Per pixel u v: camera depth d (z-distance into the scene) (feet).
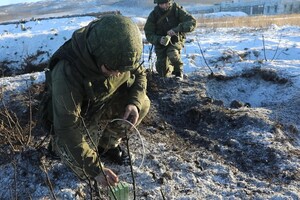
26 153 11.16
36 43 32.76
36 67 30.68
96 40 7.27
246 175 11.37
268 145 12.70
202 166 11.60
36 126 13.10
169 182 10.68
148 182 10.61
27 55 31.35
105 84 8.33
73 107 7.80
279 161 11.89
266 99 17.47
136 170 10.98
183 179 10.87
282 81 17.85
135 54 7.32
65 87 7.74
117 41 7.14
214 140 13.55
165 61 17.99
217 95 17.92
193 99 16.35
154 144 12.55
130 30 7.27
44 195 10.05
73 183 10.41
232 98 18.06
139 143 12.43
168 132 13.85
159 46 18.01
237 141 13.08
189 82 18.16
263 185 10.84
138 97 9.34
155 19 18.07
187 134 13.73
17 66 31.14
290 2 143.95
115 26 7.22
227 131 14.06
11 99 15.75
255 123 14.14
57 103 7.77
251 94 18.17
